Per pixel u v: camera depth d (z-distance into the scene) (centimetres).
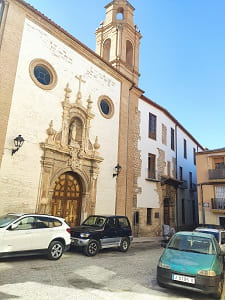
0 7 1012
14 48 995
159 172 1969
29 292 460
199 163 2072
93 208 1261
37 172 1016
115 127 1505
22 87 1005
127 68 1834
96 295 467
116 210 1397
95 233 904
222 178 1894
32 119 1026
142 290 512
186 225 2400
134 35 1991
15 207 914
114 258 860
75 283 534
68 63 1243
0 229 659
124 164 1520
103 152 1379
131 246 1252
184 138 2702
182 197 2417
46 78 1143
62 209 1154
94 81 1390
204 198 1969
